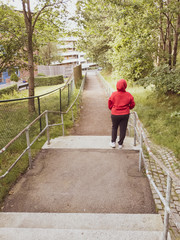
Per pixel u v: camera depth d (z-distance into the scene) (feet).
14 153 17.80
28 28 31.09
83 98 52.37
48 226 9.24
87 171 14.29
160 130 23.73
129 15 33.99
